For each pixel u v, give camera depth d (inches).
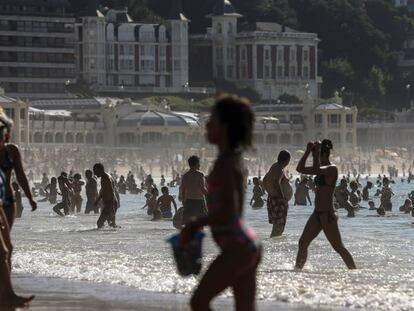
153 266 2177.7
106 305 1674.5
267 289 1804.9
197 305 1261.1
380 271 2086.6
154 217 4104.3
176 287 1861.5
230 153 1261.1
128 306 1663.4
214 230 1266.0
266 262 2277.3
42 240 2938.0
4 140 1736.0
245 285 1278.3
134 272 2076.8
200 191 2886.3
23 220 4069.9
